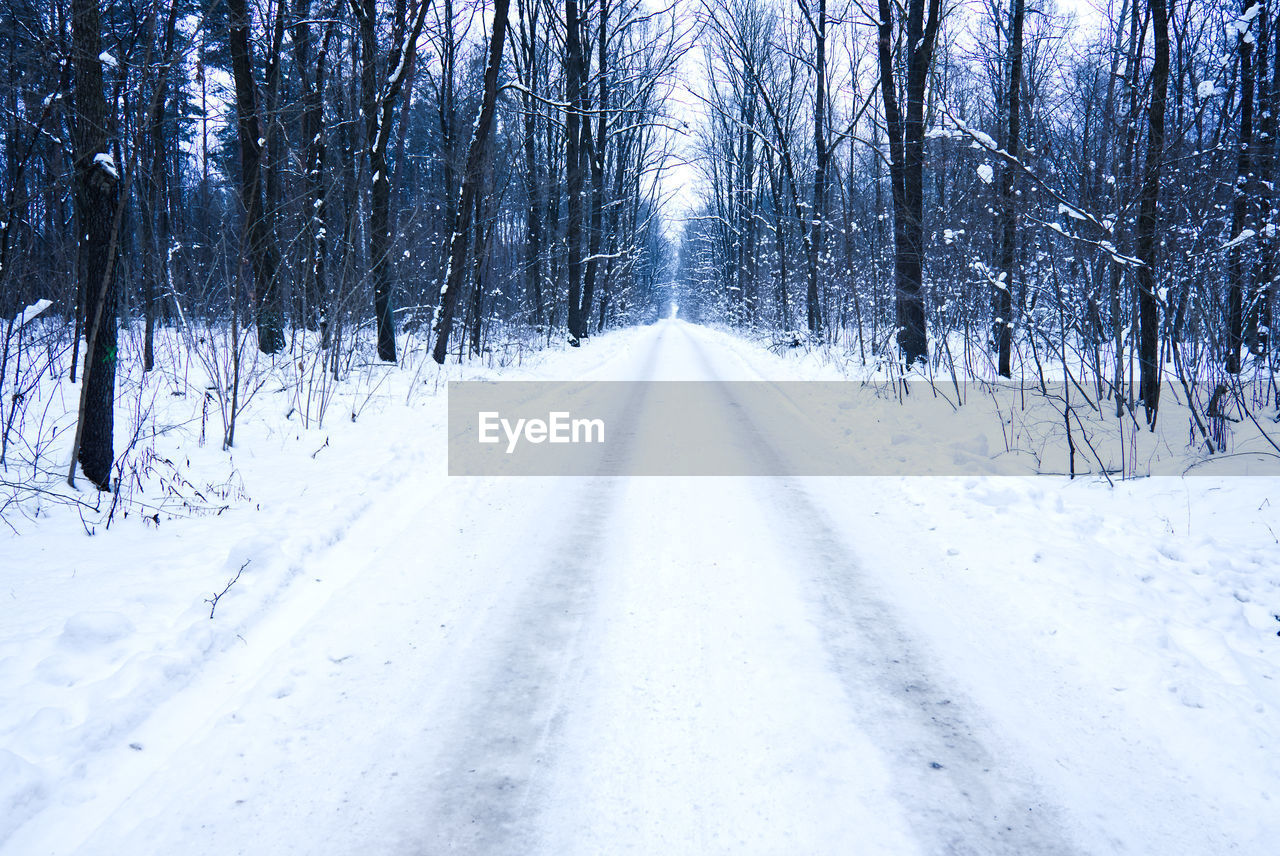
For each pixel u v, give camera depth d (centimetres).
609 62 2728
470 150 1554
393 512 626
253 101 1173
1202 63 1022
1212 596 422
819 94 2094
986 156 940
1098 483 670
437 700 335
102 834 250
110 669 353
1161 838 246
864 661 365
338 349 1162
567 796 272
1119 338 815
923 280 1297
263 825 256
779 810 263
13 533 519
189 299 1541
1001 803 264
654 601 440
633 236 3797
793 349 2408
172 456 739
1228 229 894
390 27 1422
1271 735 291
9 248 877
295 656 373
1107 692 332
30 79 803
